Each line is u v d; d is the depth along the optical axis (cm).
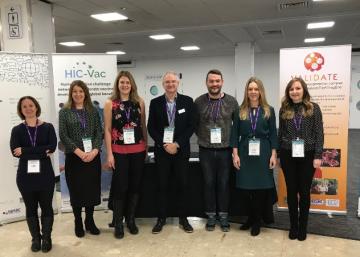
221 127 338
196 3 589
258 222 342
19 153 299
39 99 401
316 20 730
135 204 350
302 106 317
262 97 329
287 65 388
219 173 345
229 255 299
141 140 339
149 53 1236
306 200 320
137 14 658
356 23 765
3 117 381
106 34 862
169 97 338
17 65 386
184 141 332
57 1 542
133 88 336
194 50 1173
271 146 329
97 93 419
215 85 332
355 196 458
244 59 1020
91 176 333
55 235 350
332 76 377
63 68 409
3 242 338
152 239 336
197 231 353
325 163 390
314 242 321
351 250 305
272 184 333
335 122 383
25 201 306
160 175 341
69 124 327
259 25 777
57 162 482
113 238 340
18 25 484
